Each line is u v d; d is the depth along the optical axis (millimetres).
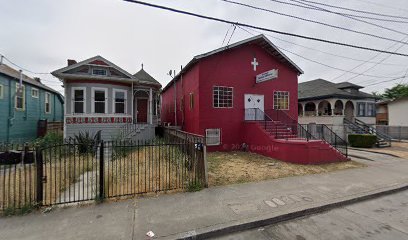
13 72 15422
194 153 6992
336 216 4941
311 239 3955
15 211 4629
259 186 6660
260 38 14203
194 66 14070
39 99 18797
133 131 13633
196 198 5598
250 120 14070
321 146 10242
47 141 11984
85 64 13352
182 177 6645
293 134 12570
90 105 13250
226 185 6707
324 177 7820
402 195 6453
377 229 4328
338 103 23719
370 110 23750
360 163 10492
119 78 13695
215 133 13555
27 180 6398
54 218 4457
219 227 4156
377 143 16812
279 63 15469
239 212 4805
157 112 19141
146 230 4027
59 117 24109
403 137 22531
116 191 5848
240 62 14266
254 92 14555
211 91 13438
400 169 9289
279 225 4504
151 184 6449
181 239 3832
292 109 15641
